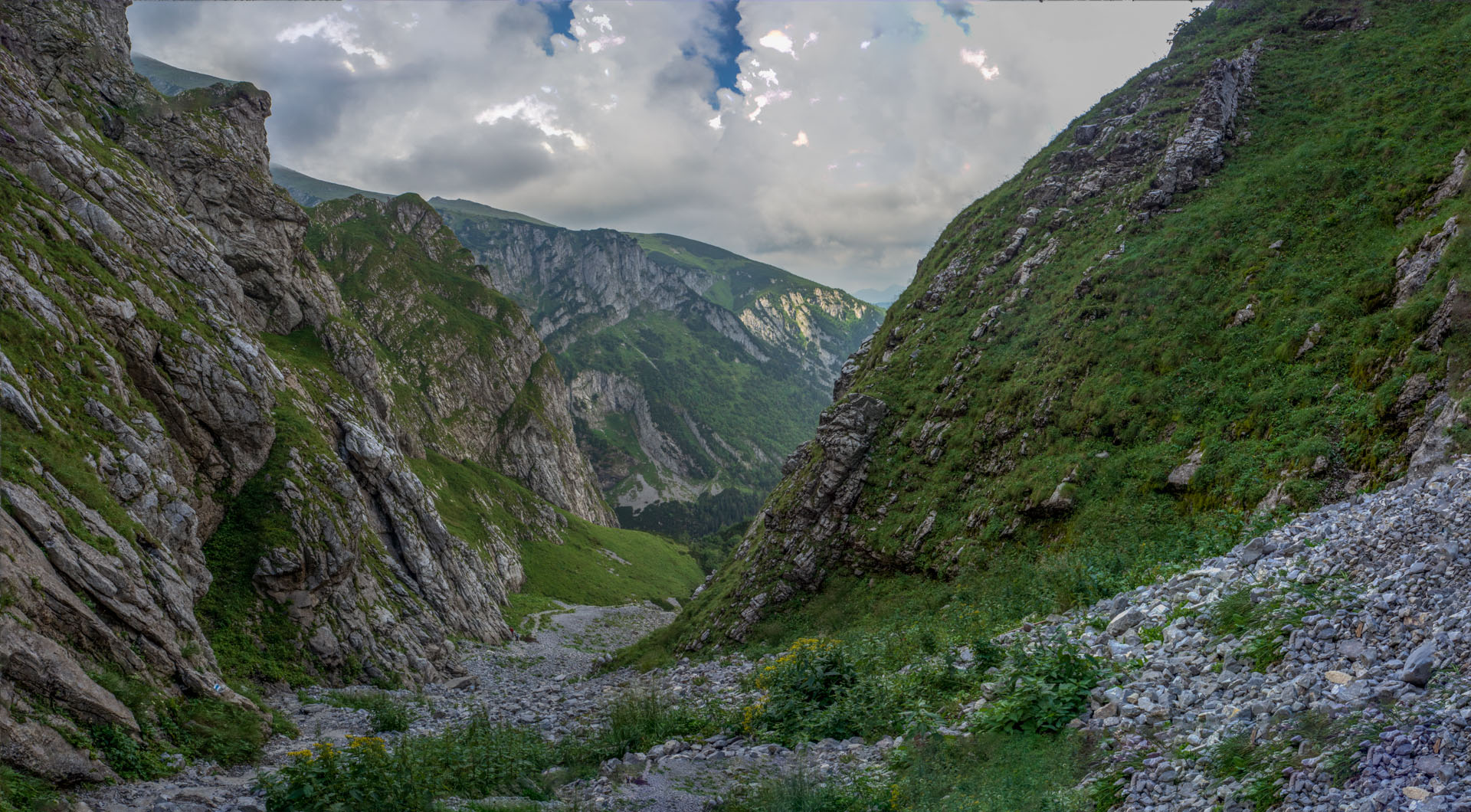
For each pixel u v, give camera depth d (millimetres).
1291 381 27703
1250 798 8148
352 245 188125
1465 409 17625
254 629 38125
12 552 18391
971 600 29500
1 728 13789
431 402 172875
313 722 29656
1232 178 44344
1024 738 11836
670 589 169000
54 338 31594
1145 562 21938
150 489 31578
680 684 32250
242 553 40281
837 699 17031
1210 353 32844
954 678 16031
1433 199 31219
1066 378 38594
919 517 41031
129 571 23219
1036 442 37469
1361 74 48125
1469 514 11547
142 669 20656
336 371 84500
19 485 21281
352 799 12258
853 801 11555
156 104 77438
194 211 77750
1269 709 9734
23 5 67125
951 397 46219
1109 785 9641
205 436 41281
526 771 16609
